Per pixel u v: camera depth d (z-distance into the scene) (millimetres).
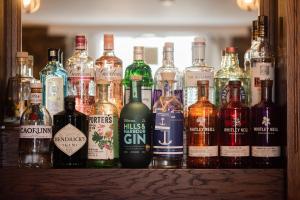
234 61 1942
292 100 1652
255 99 1834
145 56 2021
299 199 1640
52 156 1755
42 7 2037
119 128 1731
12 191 1679
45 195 1677
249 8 2051
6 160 1880
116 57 1973
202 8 2059
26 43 2010
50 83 1885
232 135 1728
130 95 1745
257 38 1910
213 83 1919
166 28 2049
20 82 1935
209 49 2033
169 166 1731
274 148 1722
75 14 2055
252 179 1673
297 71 1653
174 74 1816
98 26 2047
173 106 1745
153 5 2068
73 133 1720
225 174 1672
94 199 1671
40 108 1789
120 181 1669
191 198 1668
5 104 1920
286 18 1668
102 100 1769
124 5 2064
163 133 1732
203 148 1721
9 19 2000
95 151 1727
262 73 1828
